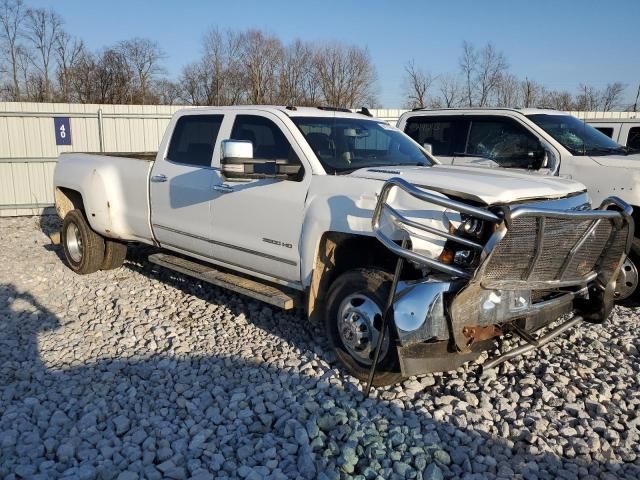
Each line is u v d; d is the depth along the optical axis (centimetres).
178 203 620
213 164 585
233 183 552
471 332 407
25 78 3731
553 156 711
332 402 416
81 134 1476
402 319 398
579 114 1877
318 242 476
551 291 454
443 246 402
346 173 492
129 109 1512
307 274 490
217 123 598
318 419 394
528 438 379
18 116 1402
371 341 437
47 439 374
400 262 405
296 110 557
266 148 542
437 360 421
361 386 444
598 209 457
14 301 669
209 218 584
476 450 368
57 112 1443
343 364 460
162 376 474
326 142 528
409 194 421
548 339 464
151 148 1558
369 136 570
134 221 690
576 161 686
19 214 1418
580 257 432
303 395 434
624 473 348
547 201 425
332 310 462
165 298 673
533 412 412
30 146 1423
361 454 360
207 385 459
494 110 786
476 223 392
